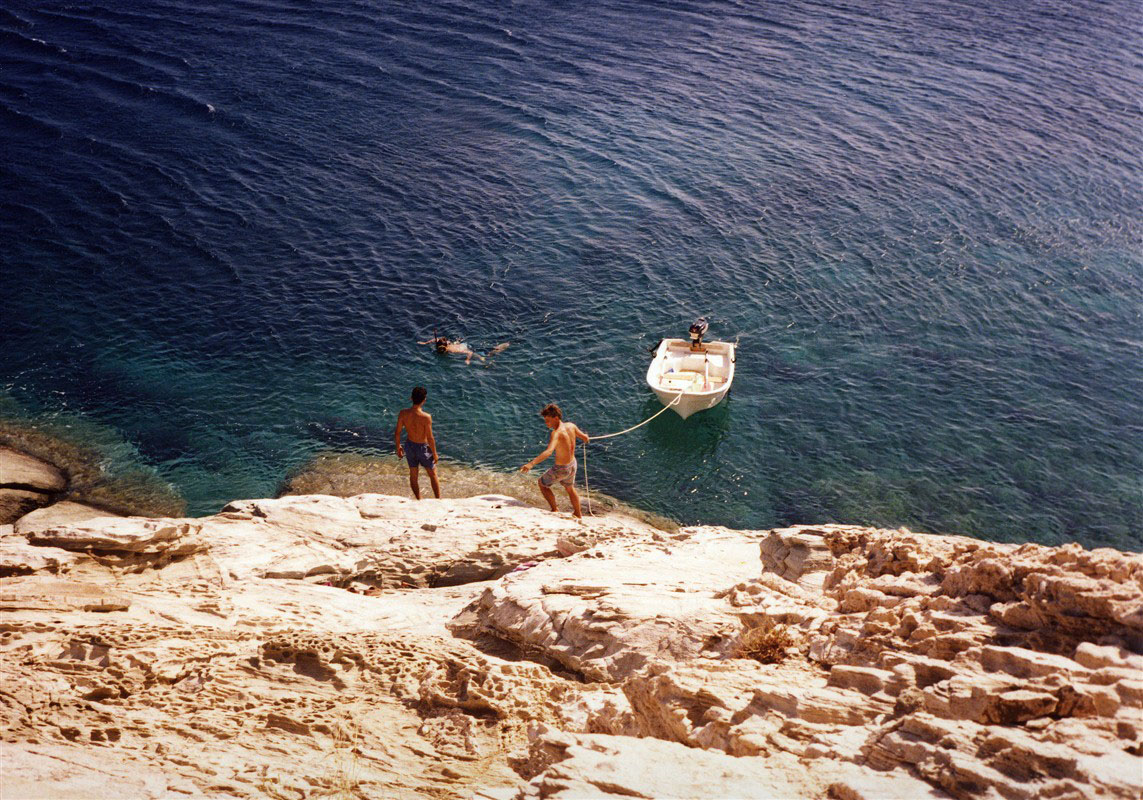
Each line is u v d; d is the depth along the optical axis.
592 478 25.59
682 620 8.82
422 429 17.30
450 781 7.04
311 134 44.66
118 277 33.75
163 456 25.66
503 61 52.91
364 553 14.20
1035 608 6.18
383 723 8.37
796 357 30.02
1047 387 28.64
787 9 61.00
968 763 4.92
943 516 24.14
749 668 7.35
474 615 11.21
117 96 48.38
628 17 59.38
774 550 9.81
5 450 25.22
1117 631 5.78
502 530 14.98
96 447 25.81
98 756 7.02
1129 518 23.86
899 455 26.20
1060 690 5.30
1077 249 35.41
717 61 52.81
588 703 7.91
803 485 25.30
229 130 44.97
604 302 32.59
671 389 27.83
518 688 8.62
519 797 5.74
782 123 45.59
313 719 8.32
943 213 37.75
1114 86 50.19
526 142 43.91
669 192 39.38
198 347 30.28
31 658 9.35
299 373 29.20
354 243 35.91
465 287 33.34
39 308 31.95
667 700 7.04
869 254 35.06
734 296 32.88
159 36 56.09
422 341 30.66
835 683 6.63
